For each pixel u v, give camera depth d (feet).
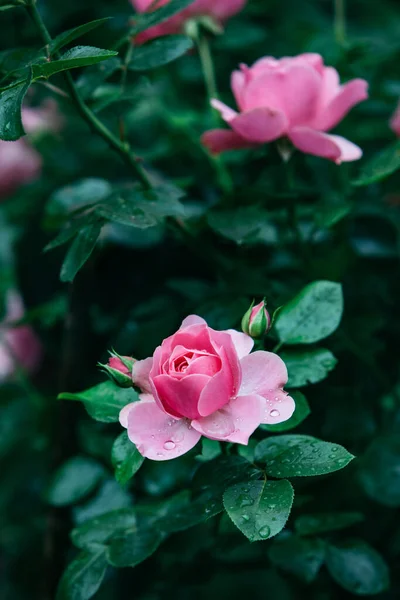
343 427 2.30
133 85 2.21
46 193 2.89
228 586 3.13
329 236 2.43
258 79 2.11
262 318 1.84
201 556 2.28
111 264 2.49
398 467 2.20
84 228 2.02
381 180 2.29
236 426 1.74
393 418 2.35
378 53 2.73
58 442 2.48
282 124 2.11
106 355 2.50
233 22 2.88
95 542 2.02
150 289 2.51
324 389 2.31
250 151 2.50
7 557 3.15
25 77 1.82
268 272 2.34
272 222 2.41
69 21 2.68
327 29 3.04
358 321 2.35
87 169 2.85
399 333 2.50
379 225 2.45
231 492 1.72
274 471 1.75
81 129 3.07
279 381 1.79
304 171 2.57
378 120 2.69
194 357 1.75
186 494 2.10
